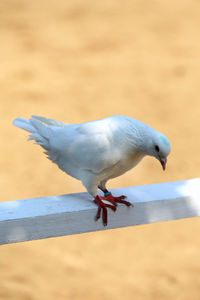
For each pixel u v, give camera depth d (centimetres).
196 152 1480
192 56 2173
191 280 981
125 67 2084
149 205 516
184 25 2488
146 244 1084
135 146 514
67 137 537
